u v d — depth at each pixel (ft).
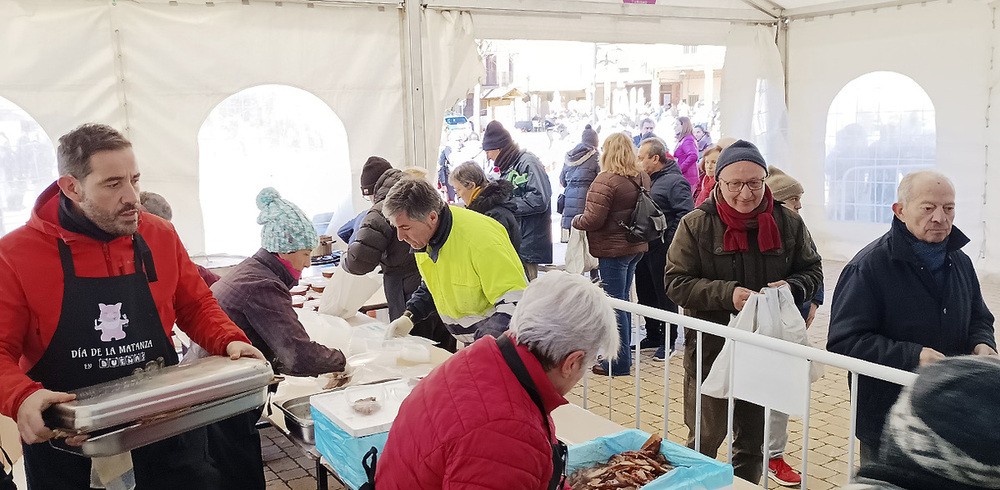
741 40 24.20
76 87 14.75
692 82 35.35
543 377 4.65
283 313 8.96
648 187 17.38
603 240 16.15
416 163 18.25
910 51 23.90
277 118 17.06
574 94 36.24
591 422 8.43
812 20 25.52
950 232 8.25
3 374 5.97
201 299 7.73
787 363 7.99
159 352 6.98
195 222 16.26
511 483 4.34
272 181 17.20
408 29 17.74
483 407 4.48
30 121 14.66
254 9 16.19
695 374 10.40
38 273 6.32
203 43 15.80
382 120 17.88
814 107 26.05
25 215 14.87
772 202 9.93
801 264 10.12
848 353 8.29
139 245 6.90
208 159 16.47
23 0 14.14
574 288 4.72
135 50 15.23
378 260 12.28
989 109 22.80
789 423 13.92
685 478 5.96
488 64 36.22
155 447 7.09
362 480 6.82
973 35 22.66
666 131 34.47
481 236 9.16
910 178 8.18
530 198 18.24
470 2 18.35
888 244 8.35
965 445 2.64
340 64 17.24
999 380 2.76
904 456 2.85
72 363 6.48
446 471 4.45
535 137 36.35
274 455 12.98
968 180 23.53
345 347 10.42
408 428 4.76
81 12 14.61
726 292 9.52
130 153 6.44
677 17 22.12
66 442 5.73
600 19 20.62
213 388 6.38
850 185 26.27
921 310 8.18
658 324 18.79
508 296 8.91
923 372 3.02
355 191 17.83
